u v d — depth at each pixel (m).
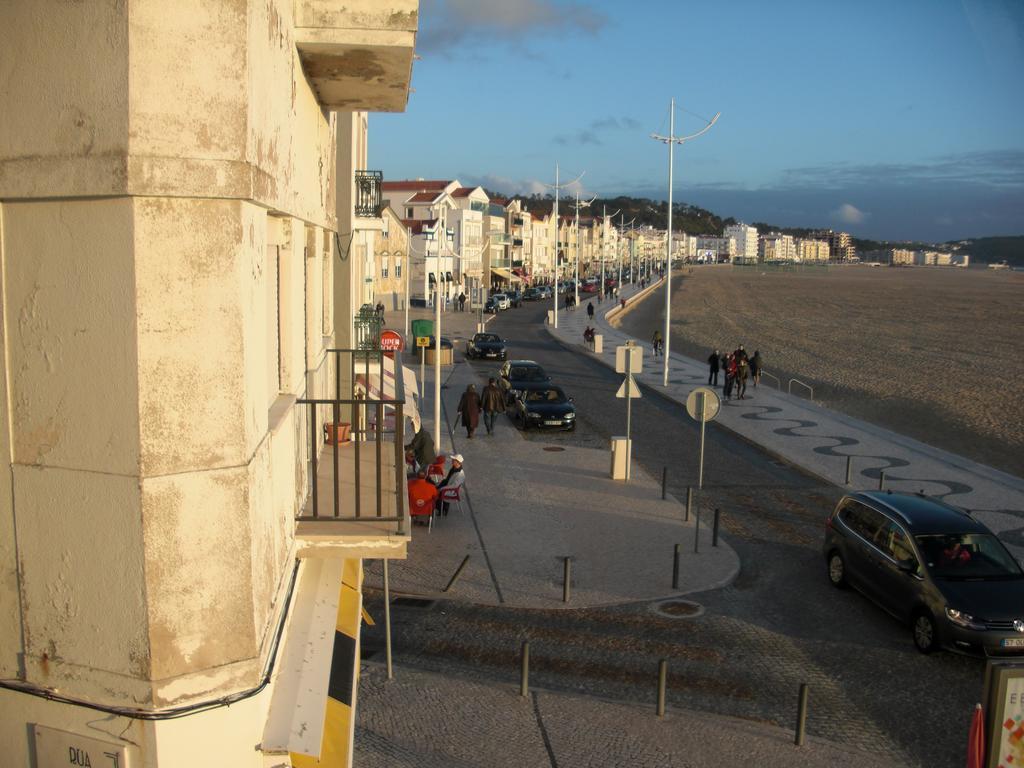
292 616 5.97
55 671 4.27
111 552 4.09
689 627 12.48
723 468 22.72
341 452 9.39
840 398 36.41
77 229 4.01
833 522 14.45
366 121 25.52
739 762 8.87
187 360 4.09
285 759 4.77
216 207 4.12
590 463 22.94
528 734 9.33
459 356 49.81
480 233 98.56
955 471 22.66
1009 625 11.03
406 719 9.60
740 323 76.62
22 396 4.19
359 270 21.36
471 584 13.98
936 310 93.56
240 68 4.10
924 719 9.88
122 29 3.84
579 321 74.75
